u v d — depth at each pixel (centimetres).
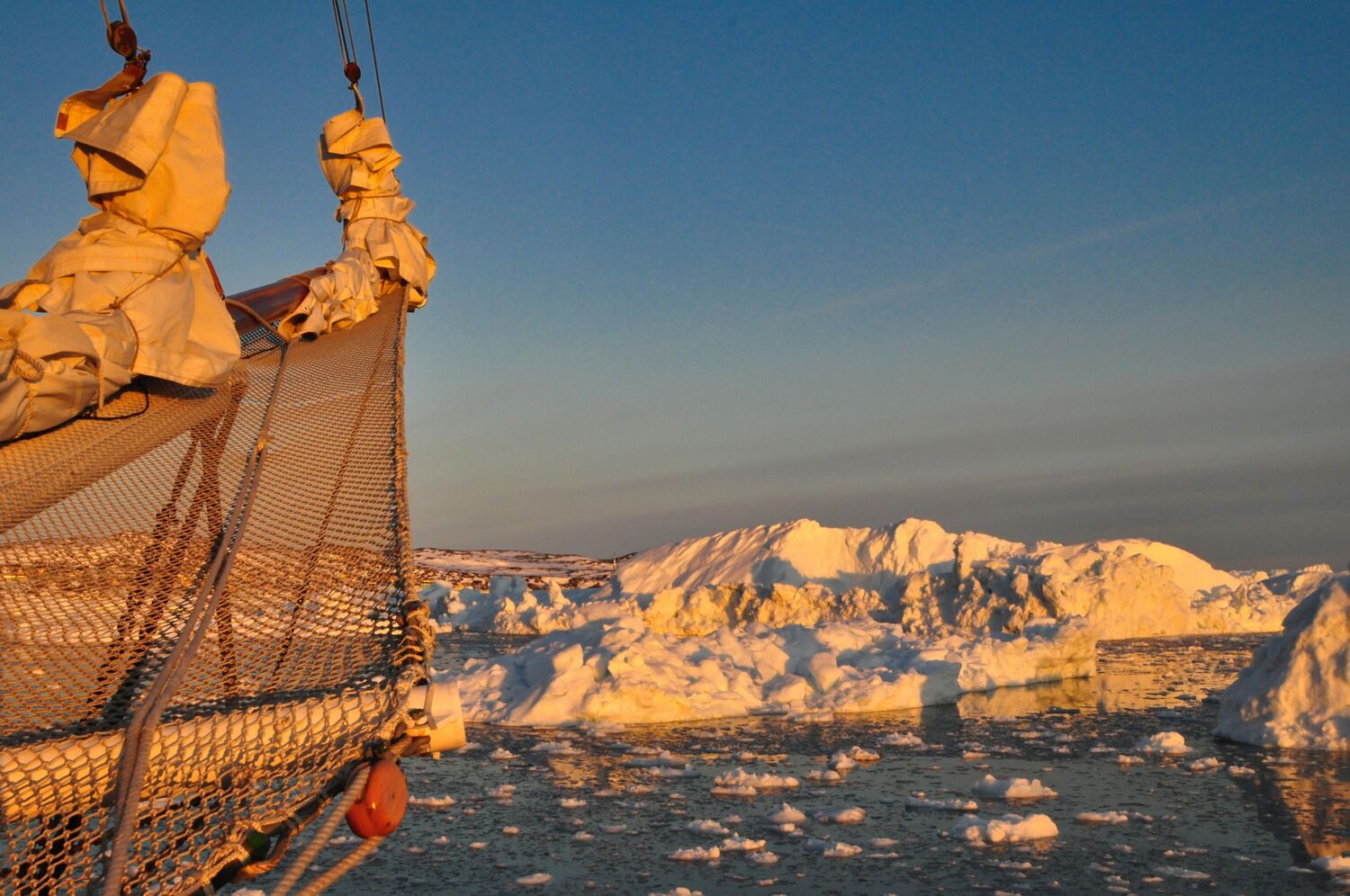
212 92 320
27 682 194
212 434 361
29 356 255
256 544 276
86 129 294
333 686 195
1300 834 1008
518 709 1656
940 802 1129
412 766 1322
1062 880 883
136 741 164
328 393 477
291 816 167
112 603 232
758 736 1539
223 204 315
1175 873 895
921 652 2028
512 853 962
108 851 156
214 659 210
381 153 764
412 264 767
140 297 294
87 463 307
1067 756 1380
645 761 1348
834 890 862
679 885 875
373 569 263
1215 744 1448
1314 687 1451
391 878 891
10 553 246
